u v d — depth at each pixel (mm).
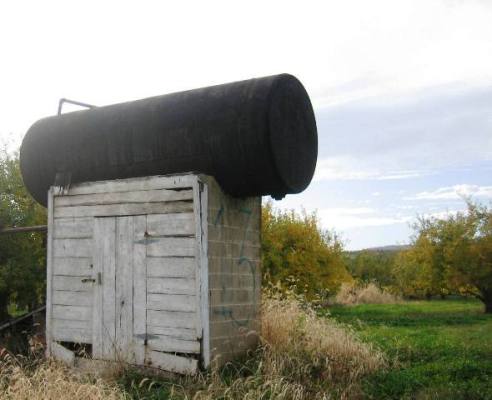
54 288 9156
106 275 8688
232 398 6977
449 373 8852
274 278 19828
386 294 30250
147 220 8391
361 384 8258
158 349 8141
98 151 9008
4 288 11250
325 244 21406
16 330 10461
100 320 8680
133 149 8727
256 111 7906
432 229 23312
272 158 7957
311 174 8984
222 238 8344
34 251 12039
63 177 9242
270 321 9430
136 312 8375
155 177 8359
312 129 8953
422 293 30469
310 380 8219
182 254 8070
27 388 7047
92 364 8562
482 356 10367
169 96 8750
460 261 21484
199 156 8273
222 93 8281
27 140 9719
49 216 9297
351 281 23422
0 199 11938
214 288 8102
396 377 8523
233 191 8461
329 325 10305
